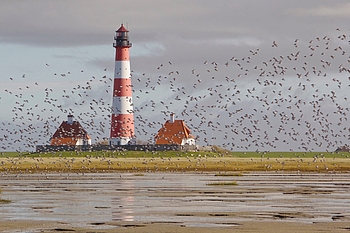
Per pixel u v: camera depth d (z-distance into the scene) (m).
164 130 195.38
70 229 43.81
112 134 180.50
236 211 53.34
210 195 67.69
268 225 45.59
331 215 50.88
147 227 44.69
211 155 186.25
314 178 99.25
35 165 132.75
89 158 142.25
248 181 91.19
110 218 49.03
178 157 172.75
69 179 97.25
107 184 85.06
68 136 185.50
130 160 153.88
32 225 45.47
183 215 50.81
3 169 126.75
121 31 177.38
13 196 66.81
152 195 67.75
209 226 45.16
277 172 120.38
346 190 73.81
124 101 178.12
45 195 68.00
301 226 45.12
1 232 42.53
